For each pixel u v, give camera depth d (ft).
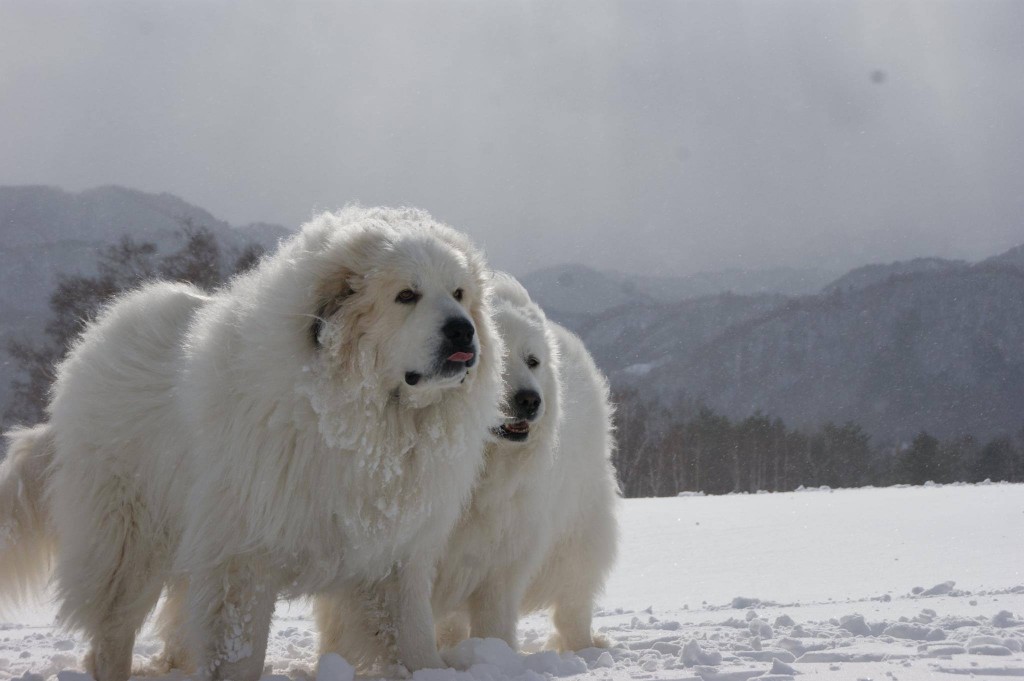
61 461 15.39
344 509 12.90
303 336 12.64
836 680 12.21
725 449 171.83
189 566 13.20
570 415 18.47
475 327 13.38
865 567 31.42
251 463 12.61
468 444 13.73
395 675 14.16
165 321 15.52
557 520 17.70
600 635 18.99
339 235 13.26
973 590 24.94
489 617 16.56
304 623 23.71
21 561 16.52
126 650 15.12
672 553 36.63
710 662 14.65
